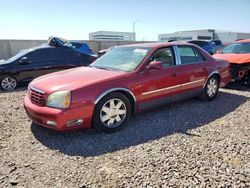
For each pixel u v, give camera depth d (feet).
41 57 31.35
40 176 10.80
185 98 19.75
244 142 13.62
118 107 15.42
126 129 15.74
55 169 11.30
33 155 12.57
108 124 15.12
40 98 14.37
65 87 14.12
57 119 13.57
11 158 12.28
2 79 29.19
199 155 12.23
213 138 14.19
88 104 14.14
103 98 14.66
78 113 13.93
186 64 19.26
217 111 19.11
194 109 19.53
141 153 12.55
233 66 27.07
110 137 14.58
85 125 14.46
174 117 17.76
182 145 13.34
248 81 27.91
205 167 11.17
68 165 11.62
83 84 14.37
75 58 33.47
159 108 19.72
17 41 73.67
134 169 11.13
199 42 66.39
